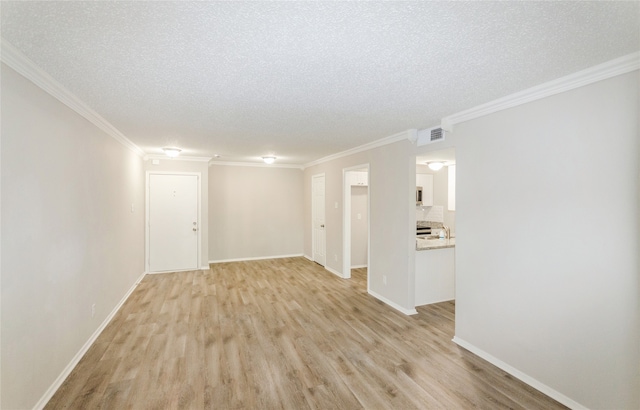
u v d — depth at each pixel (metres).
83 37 1.62
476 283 2.92
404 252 3.97
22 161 1.90
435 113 3.03
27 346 1.95
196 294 4.68
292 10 1.38
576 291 2.13
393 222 4.20
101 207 3.32
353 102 2.70
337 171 5.87
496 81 2.23
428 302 4.32
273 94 2.50
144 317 3.75
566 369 2.20
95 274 3.13
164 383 2.42
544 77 2.15
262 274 5.95
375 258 4.62
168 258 6.08
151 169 5.92
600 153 2.00
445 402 2.23
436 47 1.73
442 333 3.39
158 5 1.34
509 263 2.59
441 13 1.40
